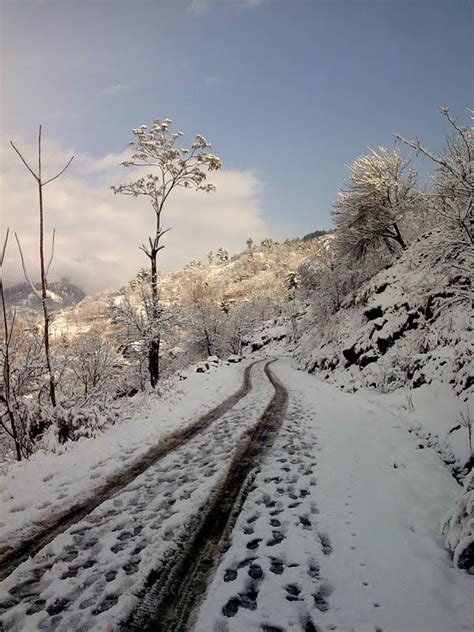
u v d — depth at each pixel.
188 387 16.00
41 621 2.94
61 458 6.93
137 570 3.58
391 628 2.77
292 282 77.50
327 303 27.19
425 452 6.66
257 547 3.90
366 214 21.66
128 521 4.57
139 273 17.88
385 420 9.18
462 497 3.94
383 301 16.98
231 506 4.86
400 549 3.79
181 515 4.64
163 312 17.08
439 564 3.52
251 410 11.21
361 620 2.87
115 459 6.95
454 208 8.24
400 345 13.95
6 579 3.49
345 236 23.39
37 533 4.37
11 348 8.36
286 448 7.26
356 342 17.69
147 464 6.66
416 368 11.20
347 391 14.95
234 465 6.39
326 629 2.79
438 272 9.73
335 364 19.92
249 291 115.81
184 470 6.27
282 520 4.45
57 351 11.74
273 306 82.62
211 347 44.19
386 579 3.34
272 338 61.72
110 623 2.88
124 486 5.70
